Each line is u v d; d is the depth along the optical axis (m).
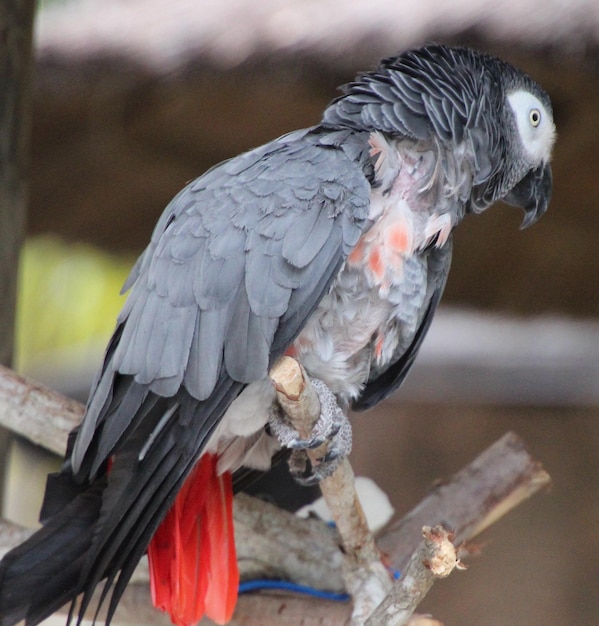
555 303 10.52
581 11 6.40
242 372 3.64
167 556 3.92
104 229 9.33
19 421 4.34
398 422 11.66
